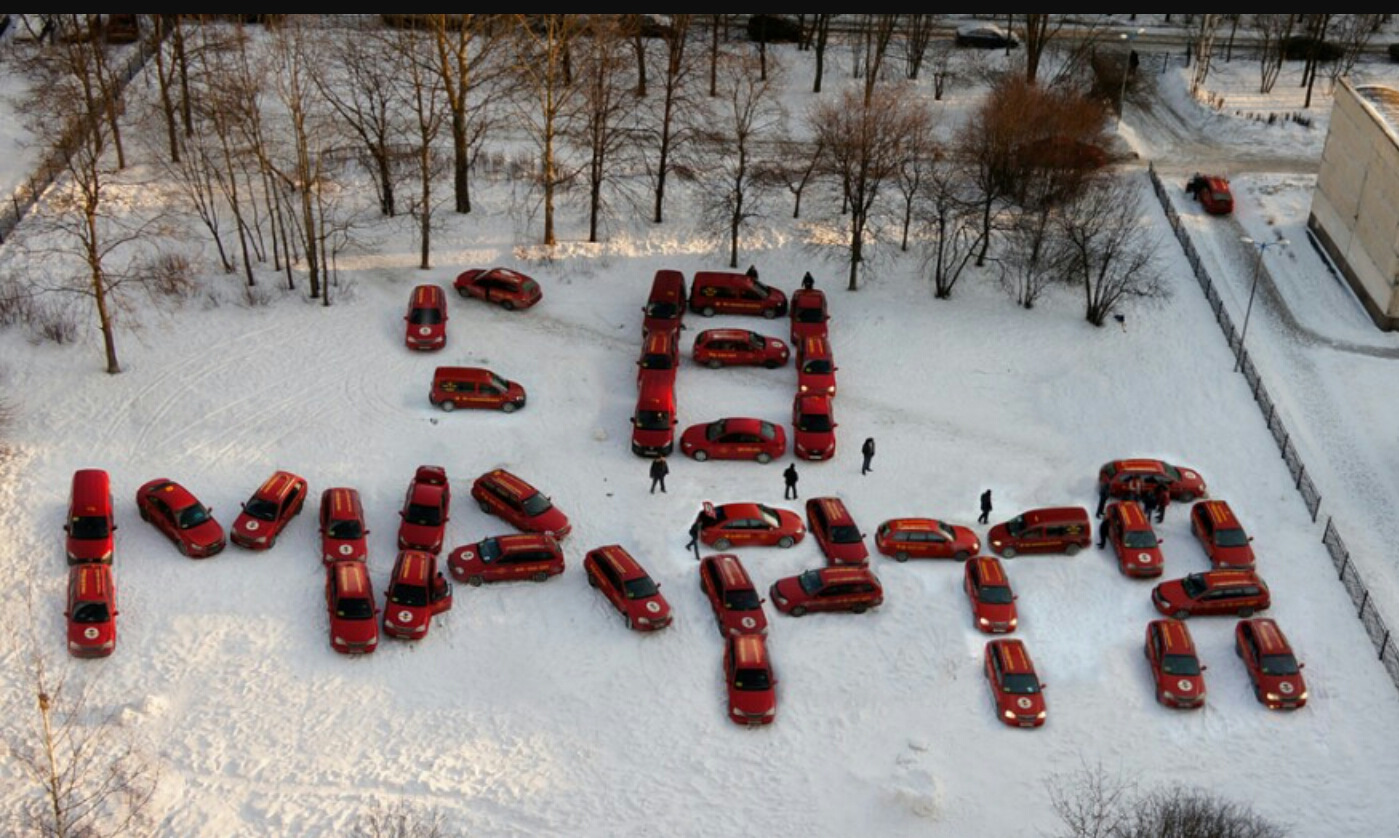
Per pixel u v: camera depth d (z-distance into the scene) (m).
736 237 77.56
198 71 86.25
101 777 50.22
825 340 70.94
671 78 79.00
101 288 66.00
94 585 55.12
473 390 66.94
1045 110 82.00
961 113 94.50
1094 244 77.88
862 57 99.50
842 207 78.62
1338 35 108.12
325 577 58.38
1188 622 58.72
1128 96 99.94
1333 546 62.12
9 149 82.94
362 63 84.56
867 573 58.41
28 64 84.56
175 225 76.38
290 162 78.44
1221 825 48.47
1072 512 61.56
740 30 103.19
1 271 71.88
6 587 56.62
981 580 58.41
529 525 60.66
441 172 82.81
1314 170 92.12
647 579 57.47
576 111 78.00
